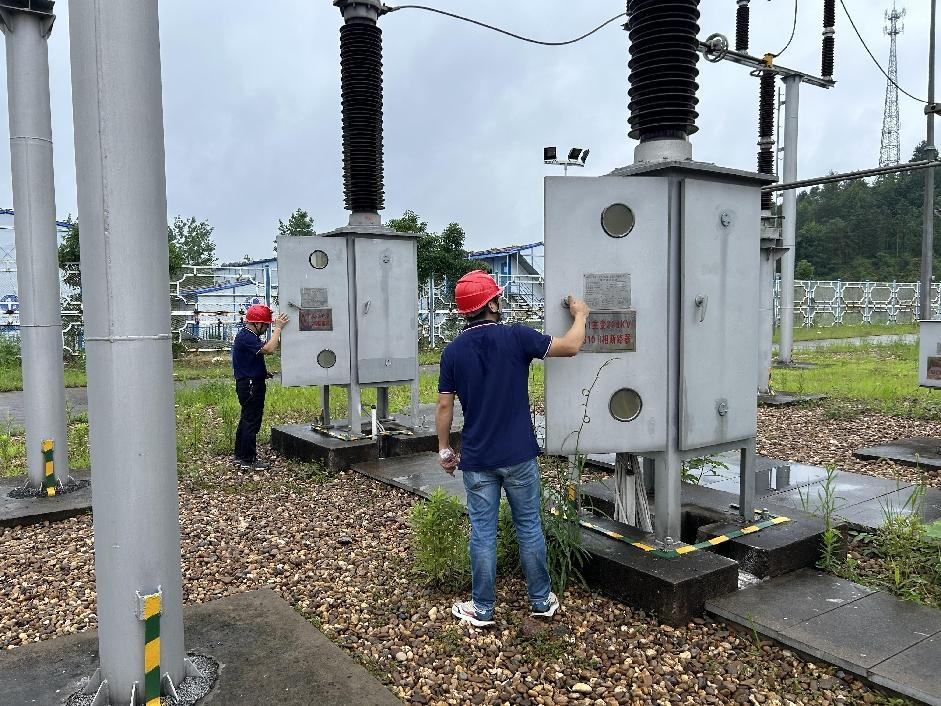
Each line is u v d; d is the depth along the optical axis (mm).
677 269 4438
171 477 3051
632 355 4406
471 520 4098
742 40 12273
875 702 3346
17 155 6570
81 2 2746
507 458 3953
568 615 4188
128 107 2801
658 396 4473
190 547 5578
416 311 8594
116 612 2975
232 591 4754
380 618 4254
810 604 4133
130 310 2857
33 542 5758
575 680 3570
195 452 8805
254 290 30109
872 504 6199
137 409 2900
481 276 4145
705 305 4500
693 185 4375
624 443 4445
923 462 7688
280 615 4043
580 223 4277
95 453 2949
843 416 10820
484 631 4047
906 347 24000
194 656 3566
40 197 6664
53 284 6781
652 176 4402
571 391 4367
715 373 4609
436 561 4574
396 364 8477
